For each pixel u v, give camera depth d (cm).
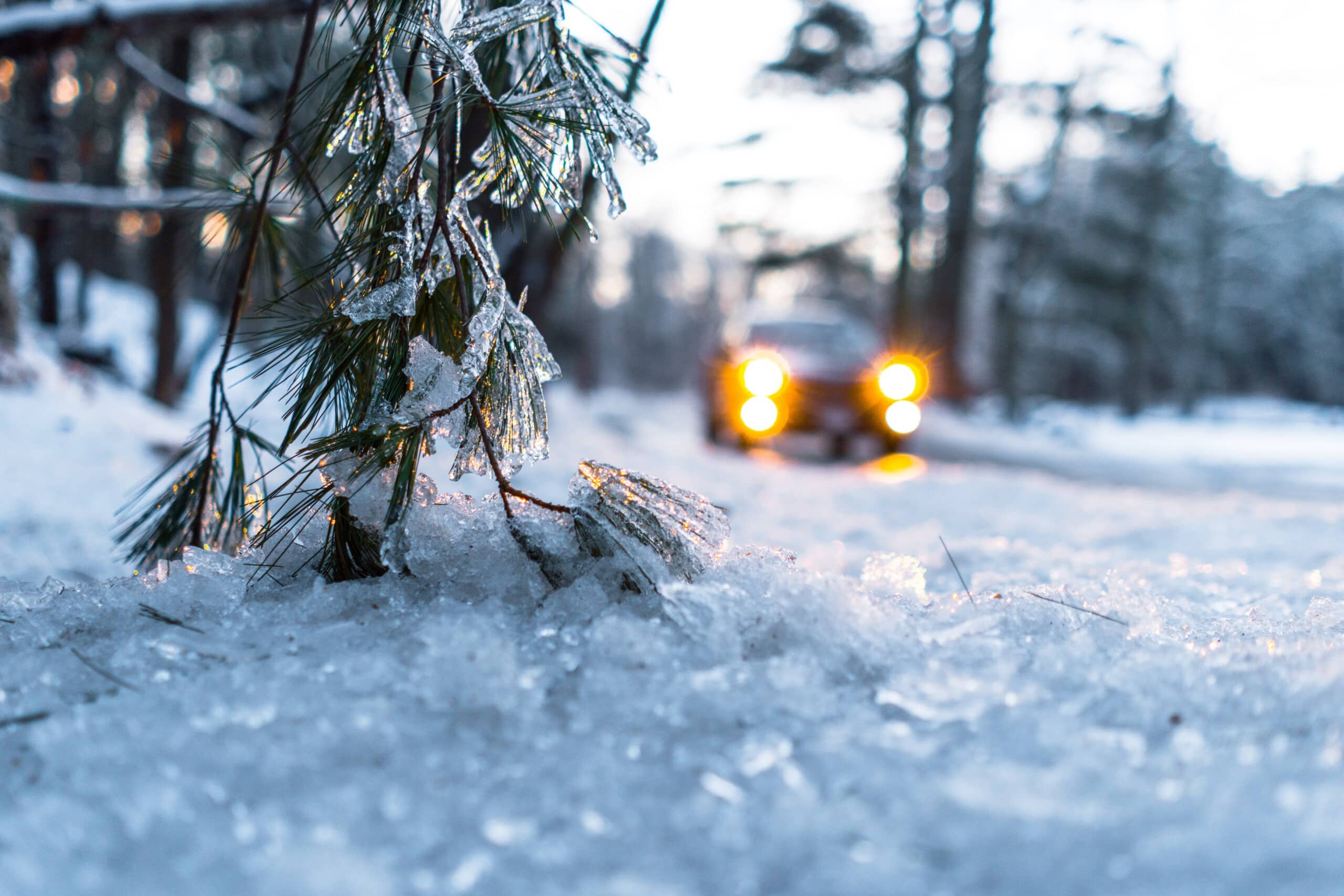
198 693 204
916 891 129
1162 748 177
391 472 293
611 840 148
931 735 183
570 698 210
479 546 288
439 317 307
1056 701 201
